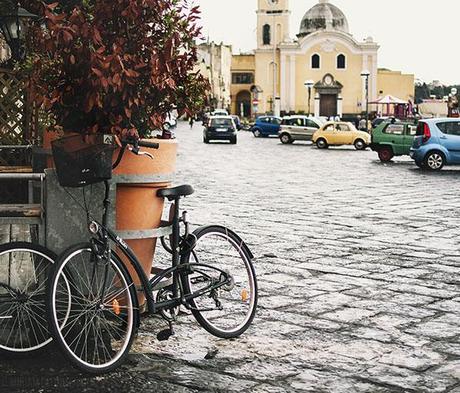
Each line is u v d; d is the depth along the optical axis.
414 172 24.12
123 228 5.59
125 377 4.85
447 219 12.69
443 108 81.69
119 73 5.08
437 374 5.03
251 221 12.22
